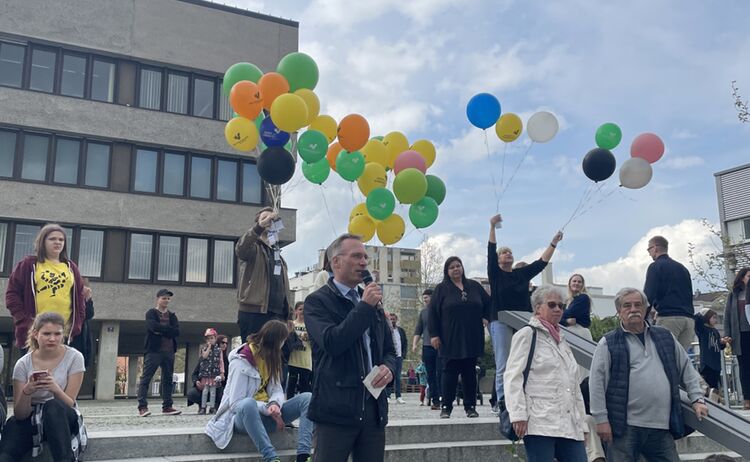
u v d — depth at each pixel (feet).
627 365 16.79
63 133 76.13
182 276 79.61
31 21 76.07
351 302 13.30
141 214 78.43
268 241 23.43
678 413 16.52
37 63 76.38
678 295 25.43
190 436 19.17
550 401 15.66
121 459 18.20
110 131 78.33
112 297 75.46
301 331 27.20
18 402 16.53
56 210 74.49
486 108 26.94
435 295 26.48
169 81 83.15
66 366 17.48
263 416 19.93
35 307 19.08
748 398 29.30
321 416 12.46
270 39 88.79
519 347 16.08
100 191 76.84
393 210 25.02
